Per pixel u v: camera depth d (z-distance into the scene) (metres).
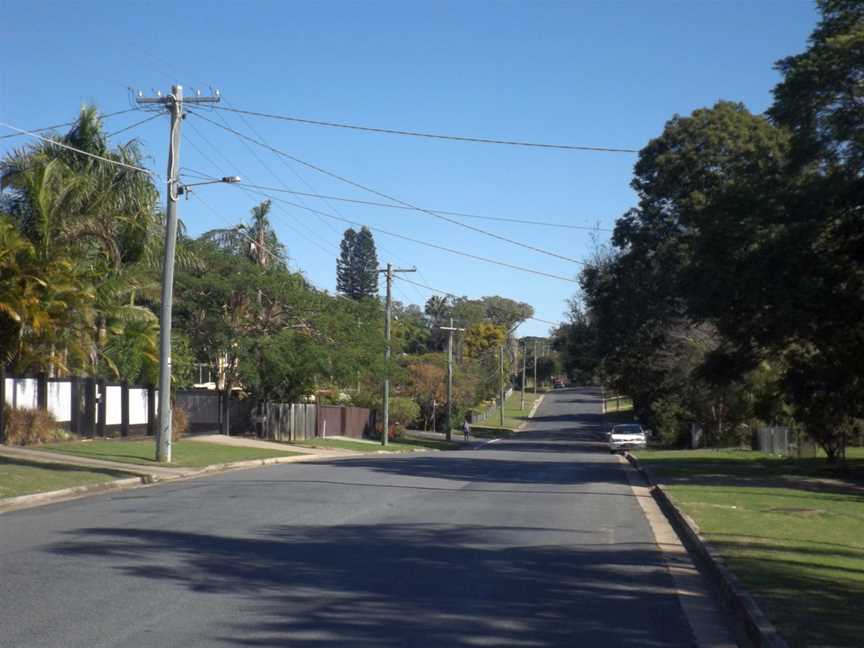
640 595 10.70
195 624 8.83
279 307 42.81
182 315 40.94
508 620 9.30
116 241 33.12
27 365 29.33
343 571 11.61
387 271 52.94
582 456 47.12
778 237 28.89
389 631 8.73
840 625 8.48
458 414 82.62
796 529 15.51
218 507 17.75
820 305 28.03
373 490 21.98
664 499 21.12
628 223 54.84
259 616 9.20
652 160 52.00
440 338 134.12
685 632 9.05
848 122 27.41
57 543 13.19
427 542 14.09
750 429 54.50
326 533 14.75
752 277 29.11
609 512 19.22
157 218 34.94
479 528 15.87
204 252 41.44
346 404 63.19
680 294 35.75
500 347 109.69
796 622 8.58
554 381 168.62
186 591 10.25
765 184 30.48
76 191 30.23
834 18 29.12
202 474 26.47
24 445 28.30
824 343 30.78
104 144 32.94
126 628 8.64
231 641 8.27
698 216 32.53
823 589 10.17
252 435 44.12
